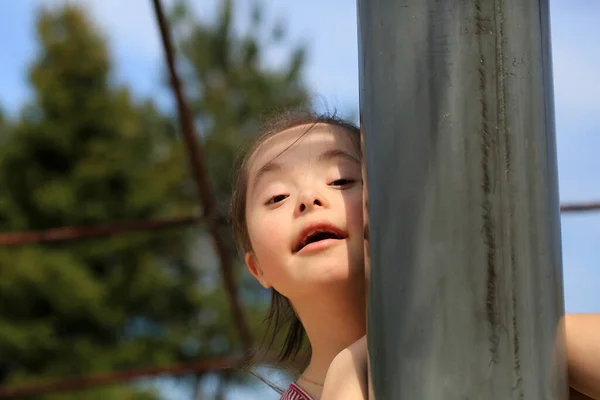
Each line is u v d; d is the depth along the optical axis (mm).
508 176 1230
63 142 19266
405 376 1228
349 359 1468
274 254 1690
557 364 1228
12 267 17938
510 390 1194
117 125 19641
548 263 1233
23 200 18875
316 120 1967
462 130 1238
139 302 18547
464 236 1224
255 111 19031
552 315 1227
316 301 1671
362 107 1322
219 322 18375
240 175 2109
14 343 17516
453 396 1202
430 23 1265
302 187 1700
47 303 18109
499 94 1242
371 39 1310
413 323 1231
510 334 1204
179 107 4168
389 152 1271
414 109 1260
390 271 1255
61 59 19953
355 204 1668
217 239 4918
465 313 1211
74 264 18359
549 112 1273
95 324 18297
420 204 1243
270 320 2213
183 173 19594
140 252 18797
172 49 3938
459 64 1248
